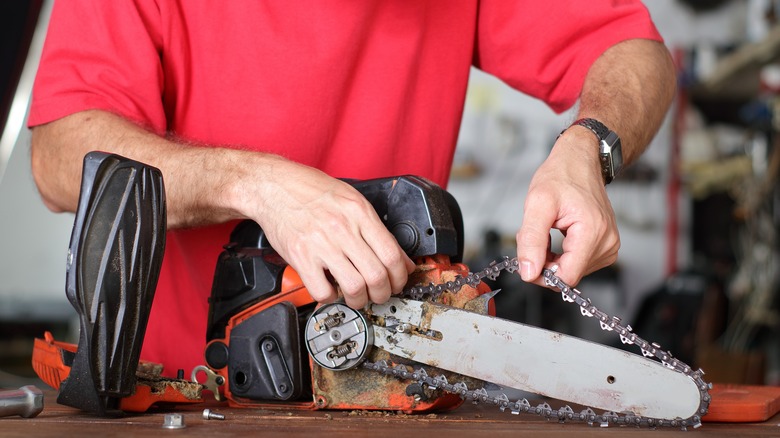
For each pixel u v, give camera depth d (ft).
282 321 4.14
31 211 17.93
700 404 3.71
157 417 3.83
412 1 5.62
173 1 5.27
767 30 18.90
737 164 20.70
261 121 5.40
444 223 4.08
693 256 24.21
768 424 4.10
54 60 5.02
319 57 5.37
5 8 9.00
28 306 17.40
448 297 4.02
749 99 23.20
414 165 5.94
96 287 3.67
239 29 5.33
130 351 3.74
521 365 3.88
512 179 25.85
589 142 4.54
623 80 5.44
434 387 4.00
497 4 6.09
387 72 5.64
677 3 24.41
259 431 3.38
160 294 5.68
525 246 3.92
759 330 18.31
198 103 5.42
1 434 3.17
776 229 19.21
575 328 20.72
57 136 4.85
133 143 4.58
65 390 3.73
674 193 25.07
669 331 17.63
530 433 3.45
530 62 6.11
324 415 3.97
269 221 4.02
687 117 24.43
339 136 5.66
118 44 5.05
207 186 4.25
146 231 3.76
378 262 3.81
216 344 4.35
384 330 4.02
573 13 5.88
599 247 4.08
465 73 6.06
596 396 3.81
